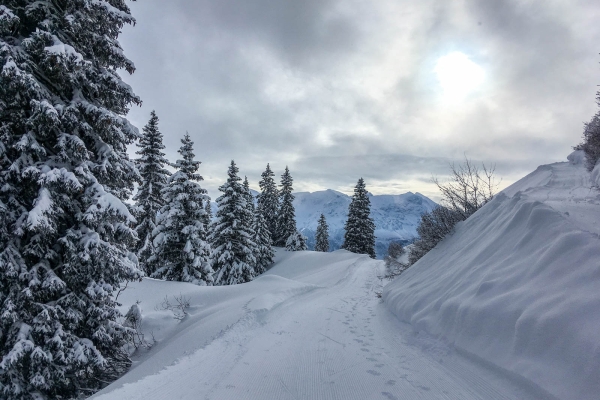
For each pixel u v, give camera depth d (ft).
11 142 21.07
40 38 20.11
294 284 44.98
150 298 46.39
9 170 19.71
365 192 140.36
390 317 25.68
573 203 19.66
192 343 22.31
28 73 19.74
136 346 30.07
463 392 12.03
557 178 29.53
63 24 22.48
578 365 9.76
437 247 31.40
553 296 12.37
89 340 22.82
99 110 23.47
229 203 83.87
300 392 12.90
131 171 28.30
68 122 22.50
